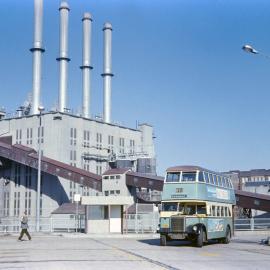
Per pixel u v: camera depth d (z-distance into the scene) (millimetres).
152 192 77000
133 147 102125
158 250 23812
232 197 33594
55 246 26203
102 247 25500
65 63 94688
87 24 100188
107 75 101875
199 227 26641
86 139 91312
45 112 87438
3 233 43031
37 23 93188
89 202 41469
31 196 85688
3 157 87312
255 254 22172
